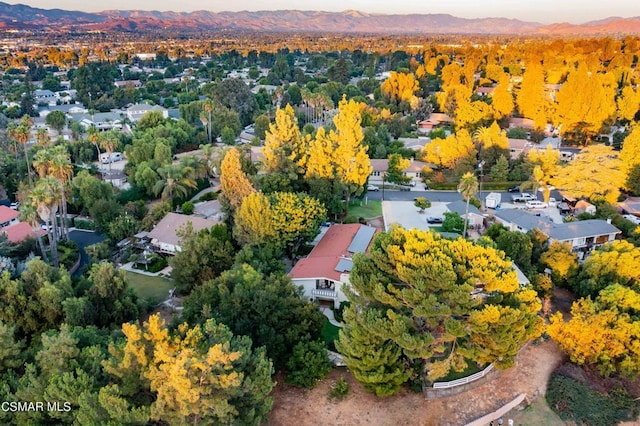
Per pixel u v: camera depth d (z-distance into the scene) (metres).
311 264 56.00
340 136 77.19
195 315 44.06
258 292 43.00
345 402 40.00
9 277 44.78
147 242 69.69
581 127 117.00
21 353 38.12
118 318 47.12
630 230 68.00
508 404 40.84
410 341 35.19
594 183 80.00
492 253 37.91
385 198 89.56
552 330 45.22
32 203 61.09
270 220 60.59
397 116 133.75
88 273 53.50
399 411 39.31
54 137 129.50
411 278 36.22
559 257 57.78
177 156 114.75
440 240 38.81
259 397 32.50
